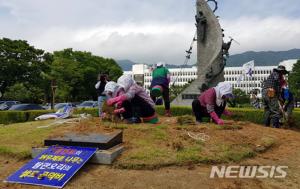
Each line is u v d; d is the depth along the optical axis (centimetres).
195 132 780
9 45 4319
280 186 536
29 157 663
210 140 728
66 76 5506
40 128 880
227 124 884
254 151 711
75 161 585
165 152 641
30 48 4506
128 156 620
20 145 728
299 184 548
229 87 895
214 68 1688
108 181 540
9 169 614
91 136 672
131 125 817
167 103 1212
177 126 828
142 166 589
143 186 520
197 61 1752
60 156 606
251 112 1296
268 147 757
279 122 1098
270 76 1084
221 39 1700
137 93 893
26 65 4325
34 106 2697
